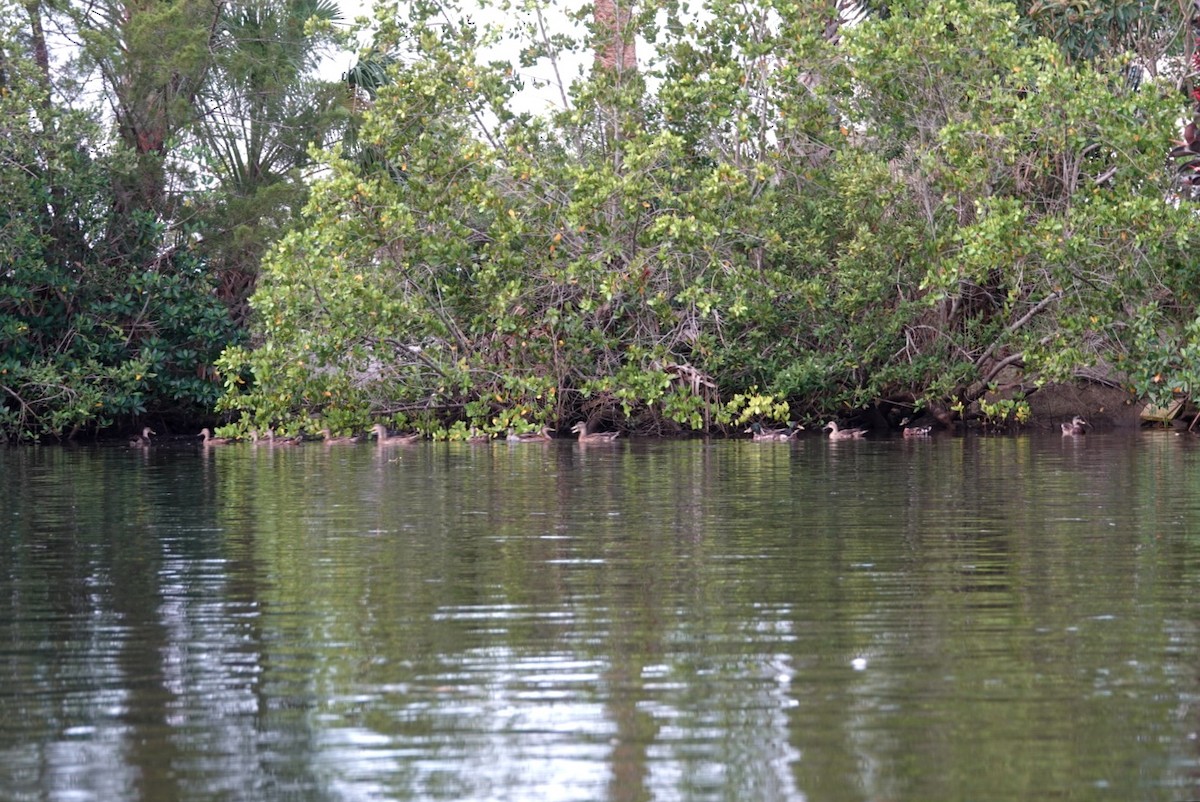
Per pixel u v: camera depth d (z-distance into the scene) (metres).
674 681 6.01
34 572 9.12
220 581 8.70
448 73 27.34
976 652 6.51
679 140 25.73
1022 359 27.78
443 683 6.02
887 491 14.53
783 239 28.44
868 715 5.49
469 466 19.45
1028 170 27.58
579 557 9.59
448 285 27.22
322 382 26.75
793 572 8.84
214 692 5.93
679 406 27.09
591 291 26.84
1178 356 25.28
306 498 14.38
